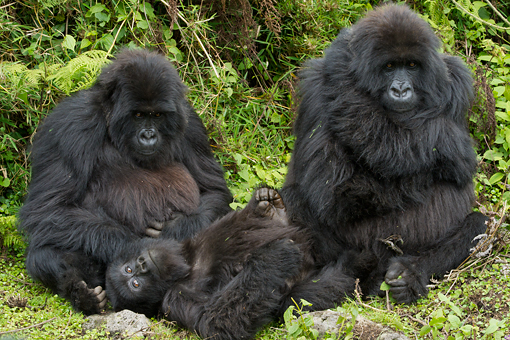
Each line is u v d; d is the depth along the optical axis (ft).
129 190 22.22
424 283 20.22
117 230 21.61
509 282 19.43
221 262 20.53
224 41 31.14
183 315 19.02
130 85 21.36
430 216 21.33
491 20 32.27
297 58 31.60
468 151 21.44
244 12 30.27
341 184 21.15
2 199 26.43
